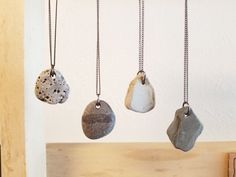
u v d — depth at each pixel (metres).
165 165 0.33
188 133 0.26
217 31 0.33
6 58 0.26
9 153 0.27
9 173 0.27
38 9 0.30
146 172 0.33
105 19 0.33
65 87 0.26
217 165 0.33
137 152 0.33
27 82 0.28
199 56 0.34
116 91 0.34
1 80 0.26
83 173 0.33
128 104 0.27
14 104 0.27
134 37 0.34
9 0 0.26
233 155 0.33
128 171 0.33
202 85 0.34
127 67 0.34
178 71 0.34
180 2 0.33
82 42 0.33
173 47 0.34
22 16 0.26
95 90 0.34
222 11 0.33
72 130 0.34
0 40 0.26
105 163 0.33
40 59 0.31
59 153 0.33
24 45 0.27
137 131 0.34
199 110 0.34
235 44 0.34
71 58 0.34
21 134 0.27
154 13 0.33
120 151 0.33
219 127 0.34
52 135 0.34
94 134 0.26
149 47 0.33
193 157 0.33
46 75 0.26
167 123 0.34
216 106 0.34
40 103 0.32
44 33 0.32
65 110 0.34
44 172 0.33
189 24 0.33
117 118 0.34
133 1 0.33
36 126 0.30
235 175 0.33
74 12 0.33
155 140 0.34
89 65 0.34
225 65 0.34
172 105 0.34
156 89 0.34
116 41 0.34
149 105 0.27
